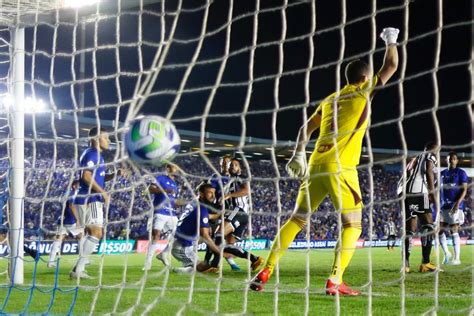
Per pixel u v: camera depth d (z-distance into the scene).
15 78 5.66
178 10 4.35
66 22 5.15
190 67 4.06
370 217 3.44
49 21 5.25
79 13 4.97
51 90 5.09
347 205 4.46
